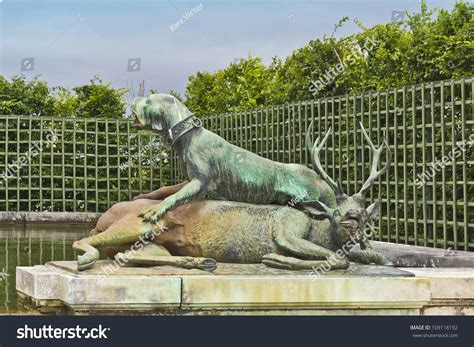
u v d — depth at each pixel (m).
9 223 14.69
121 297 4.63
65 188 15.69
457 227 8.48
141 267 4.88
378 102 9.64
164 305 4.70
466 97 8.59
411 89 9.18
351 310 5.02
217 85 16.31
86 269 4.80
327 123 10.58
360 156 10.14
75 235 11.66
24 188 15.44
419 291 5.04
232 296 4.78
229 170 5.21
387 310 5.06
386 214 9.72
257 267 5.04
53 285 4.83
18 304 5.31
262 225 5.18
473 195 8.49
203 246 5.08
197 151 5.19
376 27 11.59
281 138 11.78
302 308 4.94
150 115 5.26
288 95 12.77
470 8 9.70
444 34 9.77
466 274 5.38
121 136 16.08
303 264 5.00
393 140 9.61
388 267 5.24
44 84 16.56
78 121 15.84
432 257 7.83
